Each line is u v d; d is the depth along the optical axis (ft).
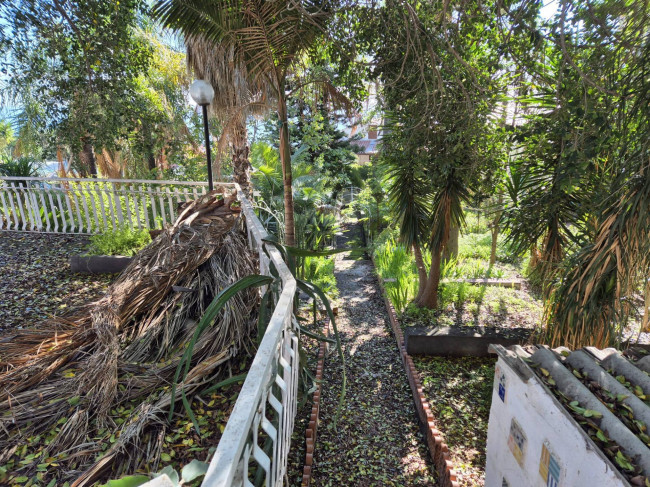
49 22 15.47
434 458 10.78
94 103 17.79
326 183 51.21
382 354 17.35
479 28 11.80
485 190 16.22
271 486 4.30
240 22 14.03
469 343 16.39
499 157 15.33
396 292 20.86
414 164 15.49
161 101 35.12
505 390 7.51
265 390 4.01
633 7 8.38
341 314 22.16
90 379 7.79
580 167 10.54
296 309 7.15
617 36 8.83
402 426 12.47
